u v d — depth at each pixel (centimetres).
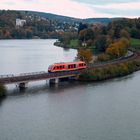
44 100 13450
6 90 14288
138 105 13012
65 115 11819
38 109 12325
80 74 17575
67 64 17638
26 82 15362
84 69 18262
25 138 9919
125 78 18350
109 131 10550
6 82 14450
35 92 14662
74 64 17938
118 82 17138
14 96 13900
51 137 10038
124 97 14100
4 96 13850
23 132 10312
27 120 11238
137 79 18075
